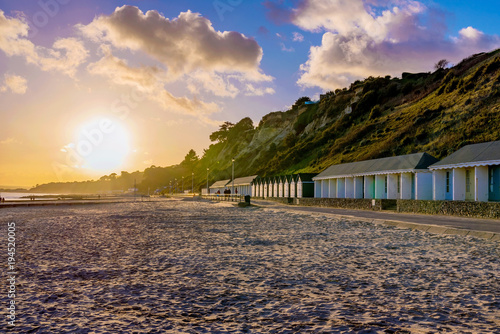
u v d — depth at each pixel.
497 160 25.80
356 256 12.09
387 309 6.63
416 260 11.27
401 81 97.38
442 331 5.52
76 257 12.23
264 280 8.97
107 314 6.48
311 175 56.25
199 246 14.60
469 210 25.66
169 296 7.63
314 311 6.55
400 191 36.34
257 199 70.31
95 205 64.25
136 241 16.22
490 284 8.34
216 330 5.66
